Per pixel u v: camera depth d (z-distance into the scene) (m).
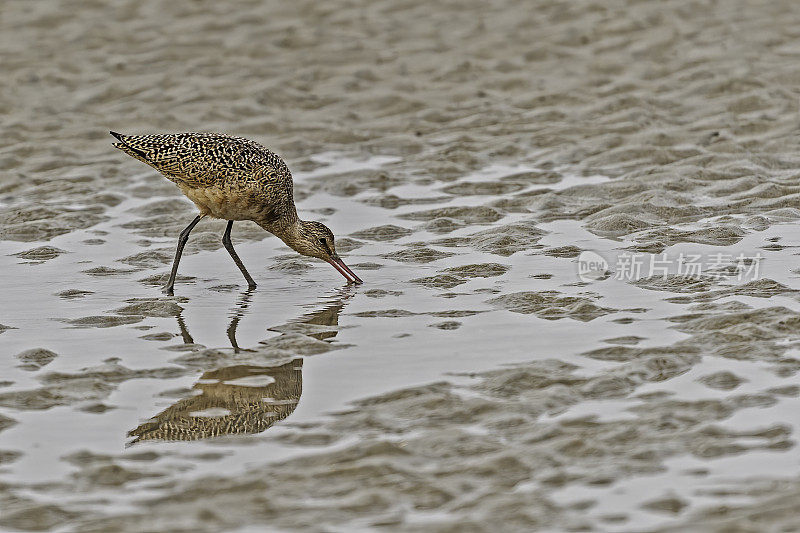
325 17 26.27
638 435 8.53
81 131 20.14
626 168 17.59
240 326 11.56
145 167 18.33
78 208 16.50
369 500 7.75
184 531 7.40
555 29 25.17
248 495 7.88
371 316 11.74
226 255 14.52
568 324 11.17
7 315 11.98
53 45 24.81
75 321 11.80
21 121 20.66
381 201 16.67
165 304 12.33
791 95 20.50
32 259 14.30
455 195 16.84
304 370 10.20
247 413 9.30
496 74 22.84
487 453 8.38
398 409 9.23
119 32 25.48
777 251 13.30
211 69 23.28
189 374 10.17
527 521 7.42
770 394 9.15
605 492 7.76
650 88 21.55
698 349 10.18
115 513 7.66
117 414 9.32
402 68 23.28
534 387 9.57
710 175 16.73
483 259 13.67
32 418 9.25
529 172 17.78
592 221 15.06
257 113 21.03
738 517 7.33
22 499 7.88
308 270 13.70
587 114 20.47
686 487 7.78
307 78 22.78
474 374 9.91
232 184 13.05
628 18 25.50
